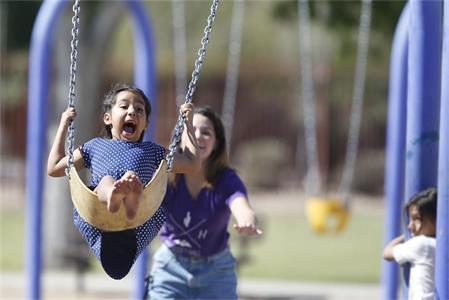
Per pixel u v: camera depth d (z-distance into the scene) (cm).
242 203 1058
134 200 774
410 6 1098
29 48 4503
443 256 930
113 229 812
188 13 4897
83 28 2772
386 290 1497
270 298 2188
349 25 2397
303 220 4150
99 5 2805
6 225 3800
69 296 2239
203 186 1086
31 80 1744
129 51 5275
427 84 1085
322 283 2425
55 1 1750
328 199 1903
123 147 851
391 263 1489
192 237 1089
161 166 813
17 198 4841
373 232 3703
